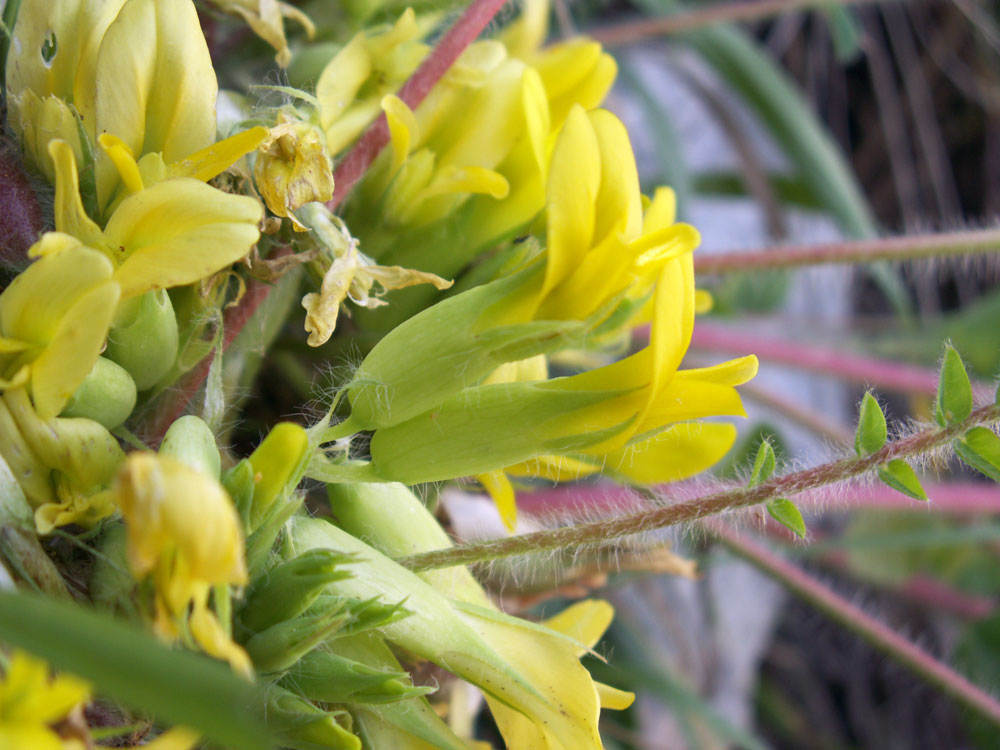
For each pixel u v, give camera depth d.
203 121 0.11
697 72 0.31
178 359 0.12
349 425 0.12
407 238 0.13
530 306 0.11
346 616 0.11
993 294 0.29
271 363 0.14
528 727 0.12
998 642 0.27
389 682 0.11
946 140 0.38
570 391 0.11
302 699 0.11
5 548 0.10
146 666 0.08
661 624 0.24
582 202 0.11
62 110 0.11
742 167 0.29
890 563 0.28
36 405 0.10
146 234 0.11
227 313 0.12
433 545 0.12
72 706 0.09
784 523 0.12
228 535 0.09
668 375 0.11
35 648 0.08
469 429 0.12
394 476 0.12
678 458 0.13
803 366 0.26
